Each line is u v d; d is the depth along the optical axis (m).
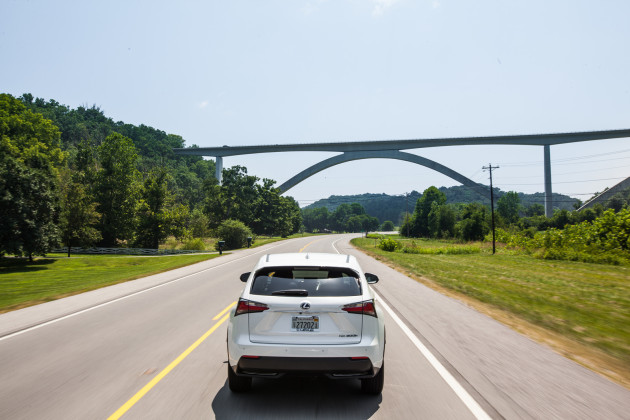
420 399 3.86
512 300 10.20
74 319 7.84
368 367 3.70
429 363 5.02
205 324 7.33
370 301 3.89
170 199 58.38
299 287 3.95
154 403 3.77
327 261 4.32
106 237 58.03
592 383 4.29
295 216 127.81
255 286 4.00
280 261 4.27
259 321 3.77
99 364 5.00
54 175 36.66
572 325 7.50
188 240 51.81
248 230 50.53
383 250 44.47
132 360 5.16
